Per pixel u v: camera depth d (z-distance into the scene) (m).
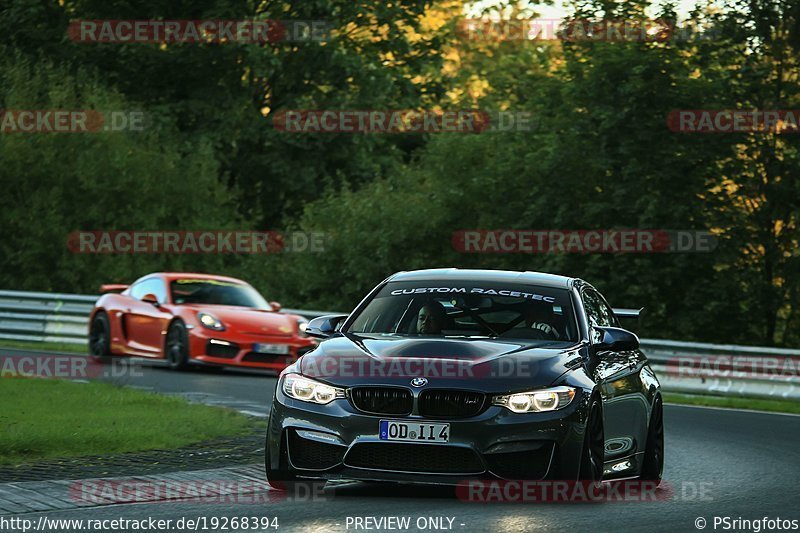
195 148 106.56
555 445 24.17
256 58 105.75
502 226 87.25
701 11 83.12
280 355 56.97
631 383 28.48
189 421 36.47
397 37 116.75
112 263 97.56
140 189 99.12
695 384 56.62
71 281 96.81
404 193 92.25
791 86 83.06
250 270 97.69
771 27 81.56
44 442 30.91
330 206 94.12
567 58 85.88
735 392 55.44
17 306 73.31
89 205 98.56
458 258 89.44
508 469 24.09
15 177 97.38
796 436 41.19
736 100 83.69
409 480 23.98
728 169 84.19
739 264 84.69
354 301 91.62
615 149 83.50
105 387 45.81
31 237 96.56
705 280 83.75
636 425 28.83
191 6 112.19
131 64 112.31
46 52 111.69
